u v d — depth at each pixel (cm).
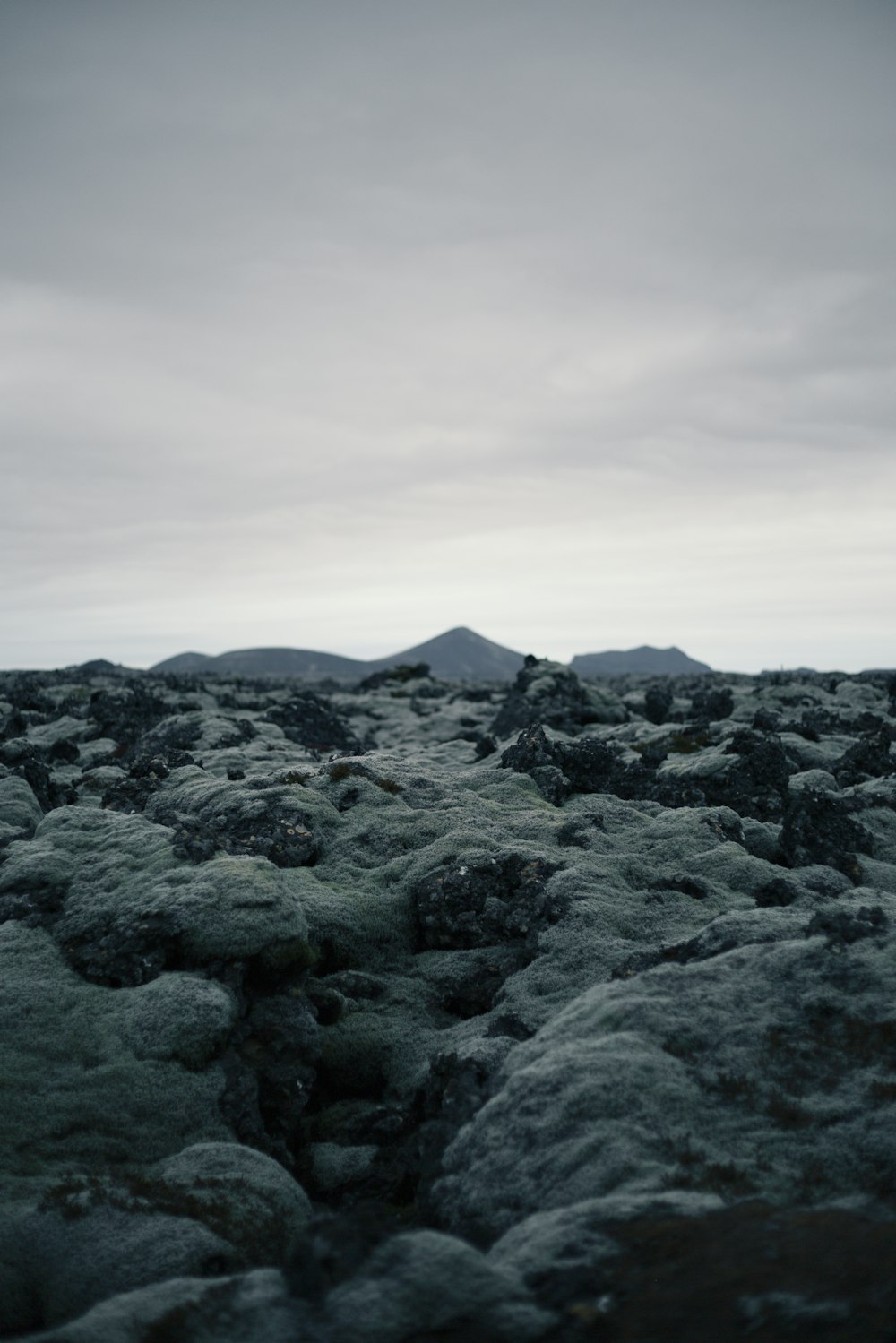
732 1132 2303
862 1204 1933
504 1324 1588
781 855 5109
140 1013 3303
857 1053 2520
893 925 3098
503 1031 3319
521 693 12900
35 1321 2189
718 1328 1461
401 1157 2916
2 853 4406
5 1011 3309
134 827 4597
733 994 2845
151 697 11362
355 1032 3662
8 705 12056
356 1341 1573
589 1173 2202
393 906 4400
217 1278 1953
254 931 3600
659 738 9438
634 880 4456
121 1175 2669
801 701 12850
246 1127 3005
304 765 6688
